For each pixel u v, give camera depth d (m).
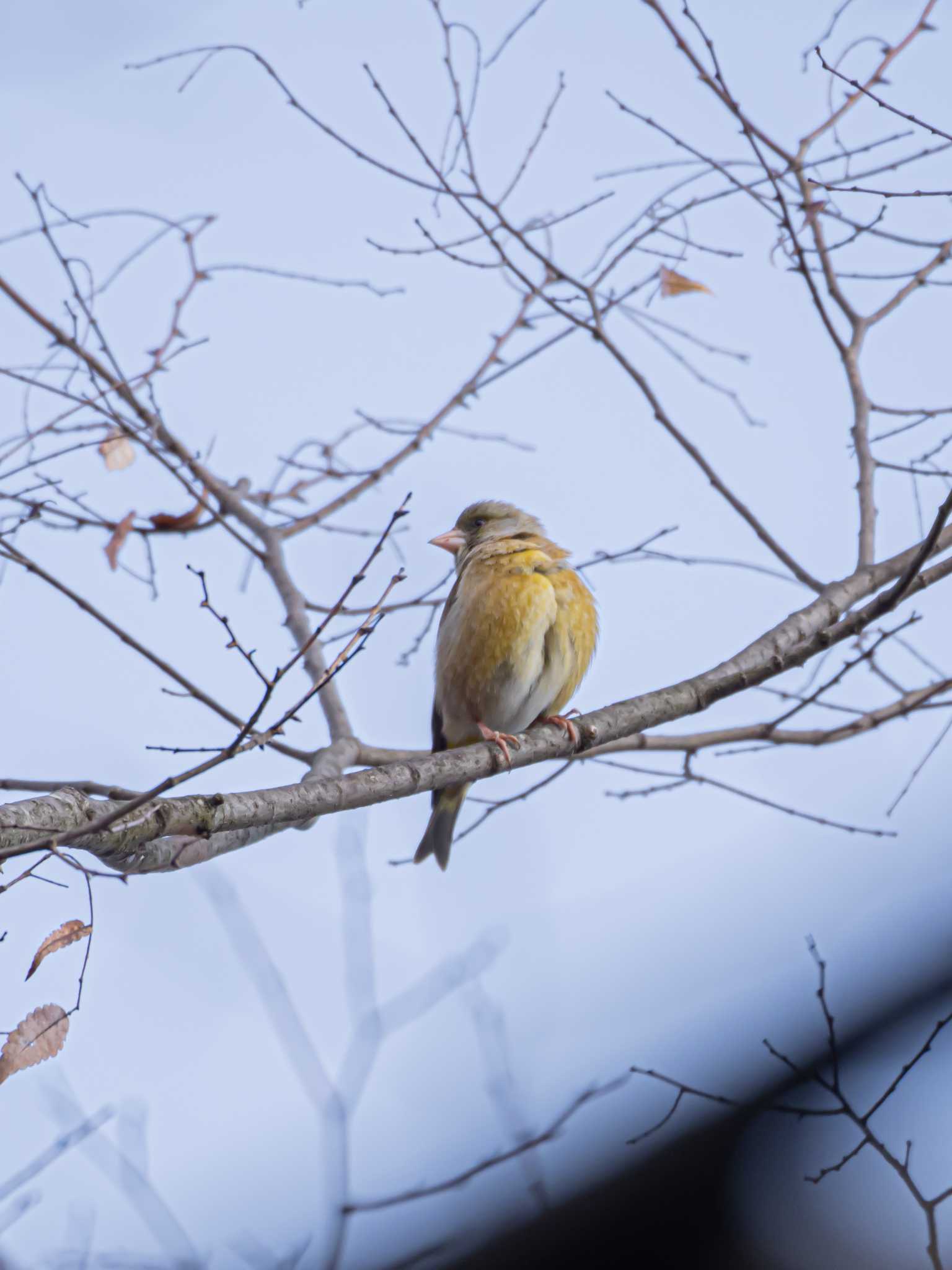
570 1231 4.96
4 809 6.34
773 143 10.26
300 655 5.95
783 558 9.88
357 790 7.86
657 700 9.10
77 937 6.10
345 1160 6.31
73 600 7.31
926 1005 5.77
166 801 6.89
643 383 10.06
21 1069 5.90
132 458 10.09
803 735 11.20
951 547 9.27
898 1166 5.68
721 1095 5.39
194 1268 6.62
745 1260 5.02
